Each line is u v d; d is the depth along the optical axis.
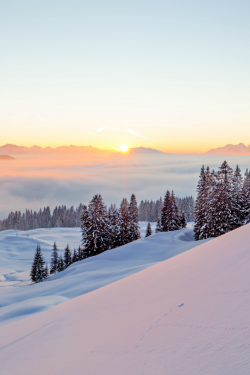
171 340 2.02
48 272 53.16
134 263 23.67
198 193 38.66
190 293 2.97
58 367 2.32
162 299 3.19
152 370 1.67
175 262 5.30
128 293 4.25
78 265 26.28
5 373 2.60
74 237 104.94
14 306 9.66
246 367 1.32
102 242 36.03
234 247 4.25
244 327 1.77
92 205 36.72
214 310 2.26
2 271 58.03
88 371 2.02
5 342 3.76
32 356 2.88
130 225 45.19
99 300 4.59
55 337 3.35
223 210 31.59
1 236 102.75
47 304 9.08
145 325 2.56
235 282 2.72
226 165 32.28
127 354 2.08
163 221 49.47
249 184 37.38
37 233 114.94
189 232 43.72
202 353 1.65
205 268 3.76
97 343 2.59
